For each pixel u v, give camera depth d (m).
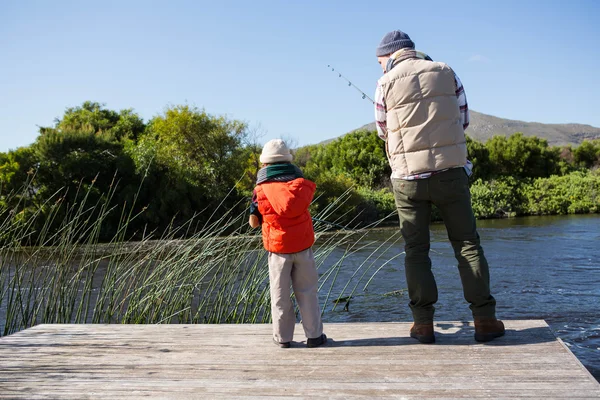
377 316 7.63
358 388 2.61
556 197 32.50
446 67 2.99
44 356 3.26
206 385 2.72
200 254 5.95
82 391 2.69
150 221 23.58
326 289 9.65
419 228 3.10
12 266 10.67
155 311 5.56
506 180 35.31
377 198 28.09
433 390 2.55
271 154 3.13
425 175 2.96
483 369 2.78
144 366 3.03
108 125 35.53
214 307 5.76
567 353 2.95
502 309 8.14
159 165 24.36
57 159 22.36
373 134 38.19
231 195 25.59
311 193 3.10
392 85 3.00
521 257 13.59
